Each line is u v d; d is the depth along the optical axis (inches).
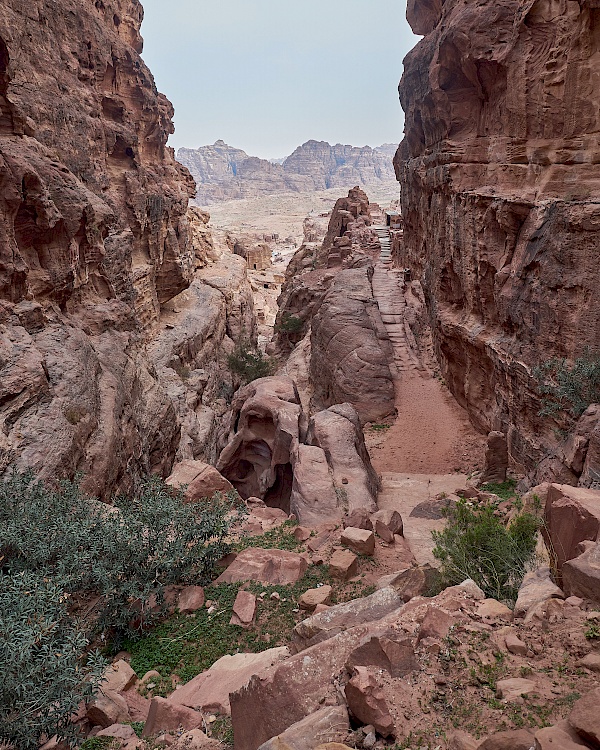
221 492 620.1
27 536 371.9
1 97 730.8
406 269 1685.5
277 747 183.2
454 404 1083.3
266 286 3476.9
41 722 255.8
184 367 1686.8
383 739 180.9
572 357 601.6
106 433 625.3
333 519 551.2
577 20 642.2
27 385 525.7
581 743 150.0
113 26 1669.5
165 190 1774.1
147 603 417.7
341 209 2645.2
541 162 712.4
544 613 229.9
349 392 1137.4
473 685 194.5
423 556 503.2
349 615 292.7
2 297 615.5
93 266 873.5
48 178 735.1
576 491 313.3
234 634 386.3
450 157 946.1
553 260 628.7
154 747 251.9
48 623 268.8
